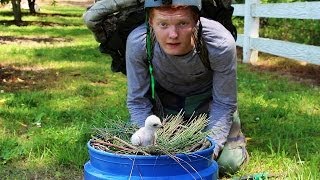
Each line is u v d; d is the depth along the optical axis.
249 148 4.35
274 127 5.00
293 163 3.84
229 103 3.47
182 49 3.05
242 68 9.04
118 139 2.84
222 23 3.57
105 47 3.77
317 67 8.91
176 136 2.87
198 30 3.19
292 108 5.83
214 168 2.84
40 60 9.58
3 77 7.76
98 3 3.57
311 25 9.52
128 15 3.58
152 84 3.43
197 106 3.76
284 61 9.60
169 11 2.92
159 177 2.64
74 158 3.99
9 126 4.99
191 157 2.68
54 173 3.85
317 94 6.62
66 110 5.62
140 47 3.37
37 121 5.11
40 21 19.64
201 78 3.56
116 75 8.09
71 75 8.05
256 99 6.29
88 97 6.45
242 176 3.60
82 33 15.67
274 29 10.99
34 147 4.28
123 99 6.27
